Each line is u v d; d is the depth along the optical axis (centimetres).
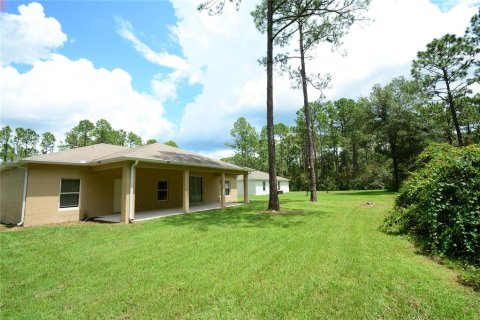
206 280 379
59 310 304
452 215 489
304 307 293
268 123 1185
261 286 352
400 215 671
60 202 1014
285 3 1207
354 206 1374
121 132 4897
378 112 2608
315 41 1478
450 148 696
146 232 740
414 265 419
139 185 1304
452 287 335
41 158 990
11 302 326
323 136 4388
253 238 637
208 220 942
